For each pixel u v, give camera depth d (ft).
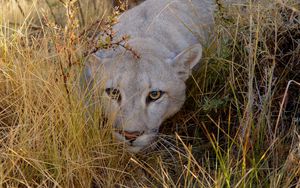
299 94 18.76
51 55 19.02
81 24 24.76
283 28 19.98
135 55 17.66
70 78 17.44
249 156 17.47
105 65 17.88
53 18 24.89
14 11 23.61
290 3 20.57
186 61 18.74
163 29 19.98
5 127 17.63
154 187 16.58
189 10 21.26
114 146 17.53
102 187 16.99
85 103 17.63
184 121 19.24
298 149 16.20
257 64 19.12
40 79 17.72
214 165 17.79
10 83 18.78
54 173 16.48
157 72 17.88
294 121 17.83
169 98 18.26
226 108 19.24
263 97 18.30
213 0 22.13
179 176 17.53
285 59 19.76
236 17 20.88
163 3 21.01
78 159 16.57
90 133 17.52
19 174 16.31
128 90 17.38
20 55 19.13
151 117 17.75
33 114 17.39
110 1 26.17
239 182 15.33
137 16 20.59
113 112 17.30
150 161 18.04
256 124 18.19
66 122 16.97
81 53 17.93
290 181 15.79
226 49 19.67
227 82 19.30
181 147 18.71
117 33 19.70
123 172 16.83
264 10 20.42
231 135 18.72
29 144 16.58
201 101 19.52
